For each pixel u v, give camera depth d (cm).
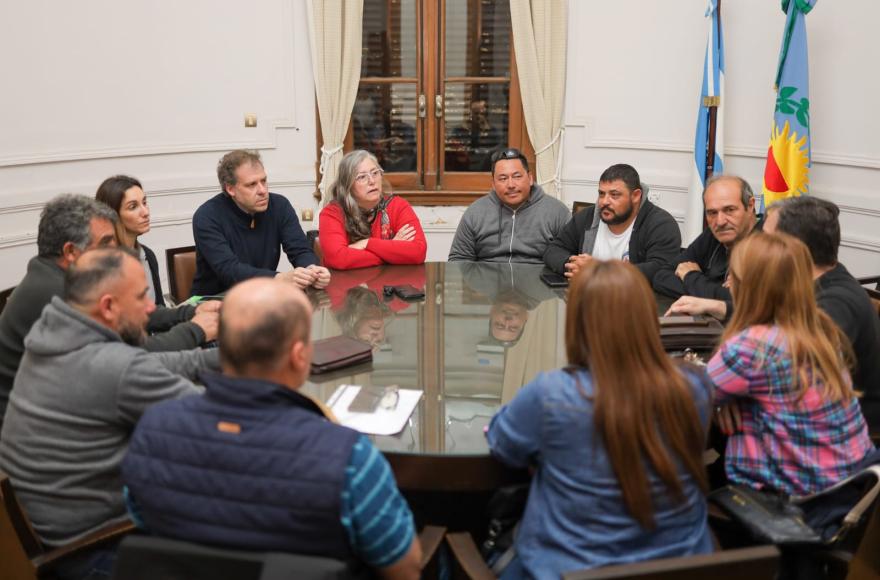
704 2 434
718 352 163
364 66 496
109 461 160
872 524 149
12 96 391
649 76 461
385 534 121
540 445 136
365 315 240
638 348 129
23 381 162
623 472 128
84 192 426
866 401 193
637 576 113
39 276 196
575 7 470
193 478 120
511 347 210
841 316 182
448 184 512
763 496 154
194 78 458
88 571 159
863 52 379
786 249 158
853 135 389
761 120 424
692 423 130
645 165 473
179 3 445
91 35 416
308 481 116
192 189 471
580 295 134
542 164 492
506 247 335
